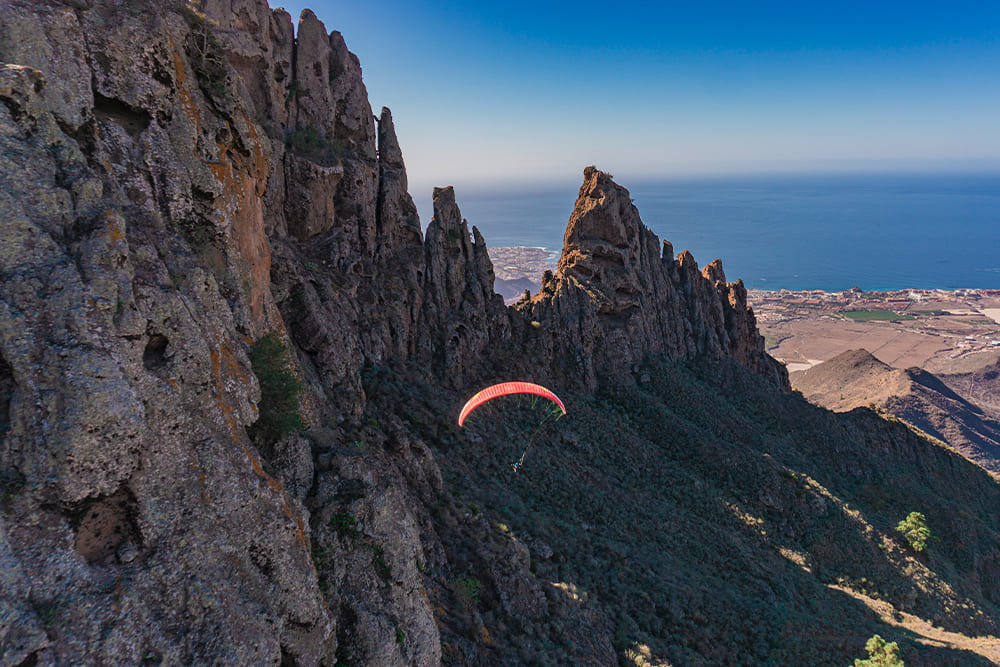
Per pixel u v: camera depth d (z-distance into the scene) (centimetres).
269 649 1324
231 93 2206
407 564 2036
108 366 1179
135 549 1192
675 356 9475
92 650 1010
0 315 1085
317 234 4972
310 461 2089
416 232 6228
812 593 5347
